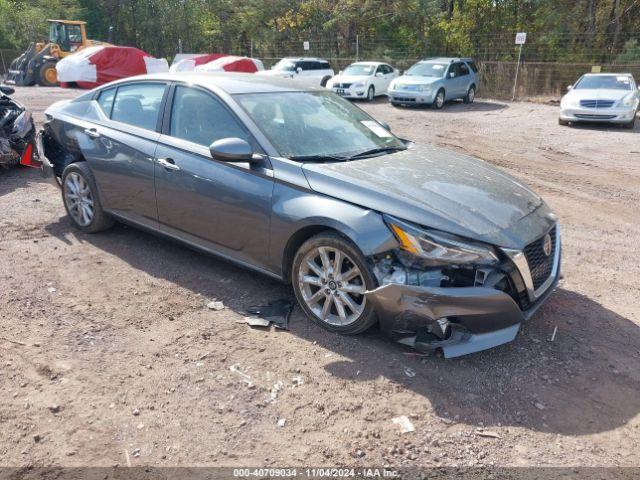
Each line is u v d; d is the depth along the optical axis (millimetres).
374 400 3102
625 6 25750
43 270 4668
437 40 29375
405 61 28688
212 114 4363
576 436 2889
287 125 4273
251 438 2793
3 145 7422
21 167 8273
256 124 4125
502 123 15711
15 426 2809
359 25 32000
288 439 2795
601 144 12266
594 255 5527
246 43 37344
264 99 4457
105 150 4988
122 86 5195
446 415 3002
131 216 4961
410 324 3318
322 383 3236
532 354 3629
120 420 2883
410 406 3061
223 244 4262
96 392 3094
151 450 2688
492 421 2975
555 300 4453
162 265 4828
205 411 2975
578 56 25844
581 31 26469
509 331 3434
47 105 15898
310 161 3984
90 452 2660
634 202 7625
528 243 3461
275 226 3838
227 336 3713
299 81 5223
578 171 9562
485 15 28125
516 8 27750
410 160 4273
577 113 14555
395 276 3369
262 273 4102
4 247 5141
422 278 3311
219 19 38688
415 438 2826
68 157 5762
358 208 3508
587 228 6422
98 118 5230
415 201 3469
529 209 3803
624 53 24625
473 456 2721
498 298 3264
